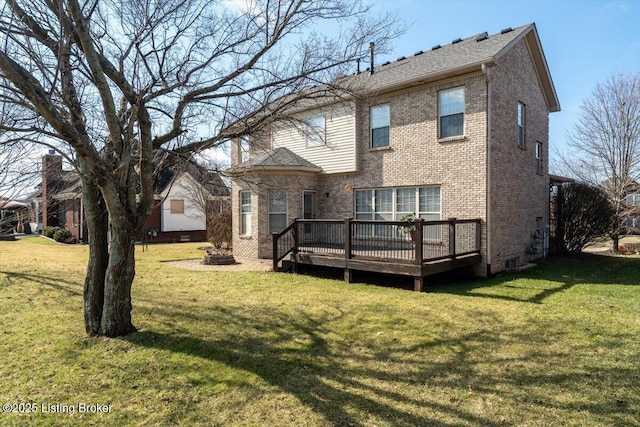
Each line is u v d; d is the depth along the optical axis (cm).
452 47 1332
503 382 402
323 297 792
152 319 609
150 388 390
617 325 592
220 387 393
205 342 518
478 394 377
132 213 533
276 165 1314
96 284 537
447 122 1106
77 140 425
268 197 1384
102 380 407
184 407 354
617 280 1000
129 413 344
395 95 1211
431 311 678
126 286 540
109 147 553
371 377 417
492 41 1194
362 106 1298
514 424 324
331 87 639
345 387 394
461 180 1072
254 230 1402
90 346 493
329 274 1110
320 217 1422
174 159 583
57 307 671
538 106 1407
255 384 400
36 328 559
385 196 1255
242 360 462
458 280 1009
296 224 1124
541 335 548
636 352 482
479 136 1038
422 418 334
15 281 876
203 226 2625
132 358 461
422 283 848
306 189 1384
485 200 1029
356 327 589
